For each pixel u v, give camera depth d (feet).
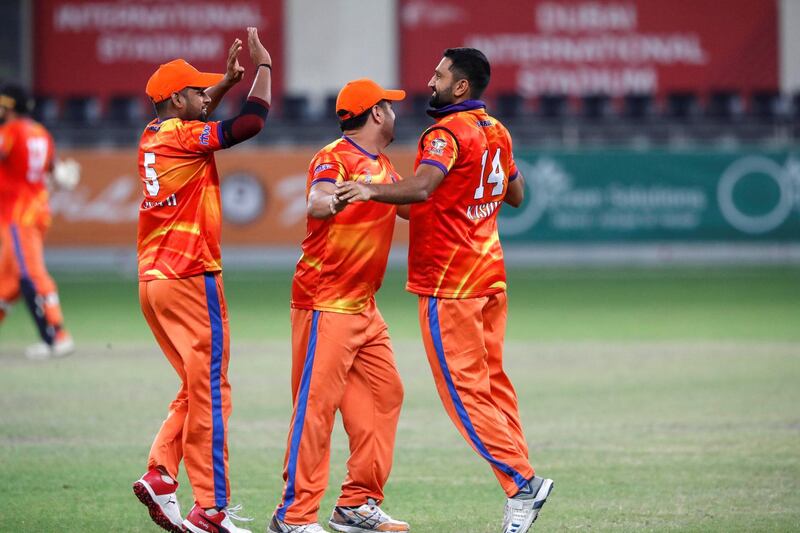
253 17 292.61
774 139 262.06
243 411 98.17
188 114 61.46
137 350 132.98
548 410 98.12
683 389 107.65
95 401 101.86
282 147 259.19
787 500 68.95
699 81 293.64
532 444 85.10
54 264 245.24
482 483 74.49
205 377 60.23
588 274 230.48
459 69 60.18
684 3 291.17
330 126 261.03
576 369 119.55
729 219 247.70
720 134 262.26
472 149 58.75
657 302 182.19
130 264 244.83
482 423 59.47
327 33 293.23
